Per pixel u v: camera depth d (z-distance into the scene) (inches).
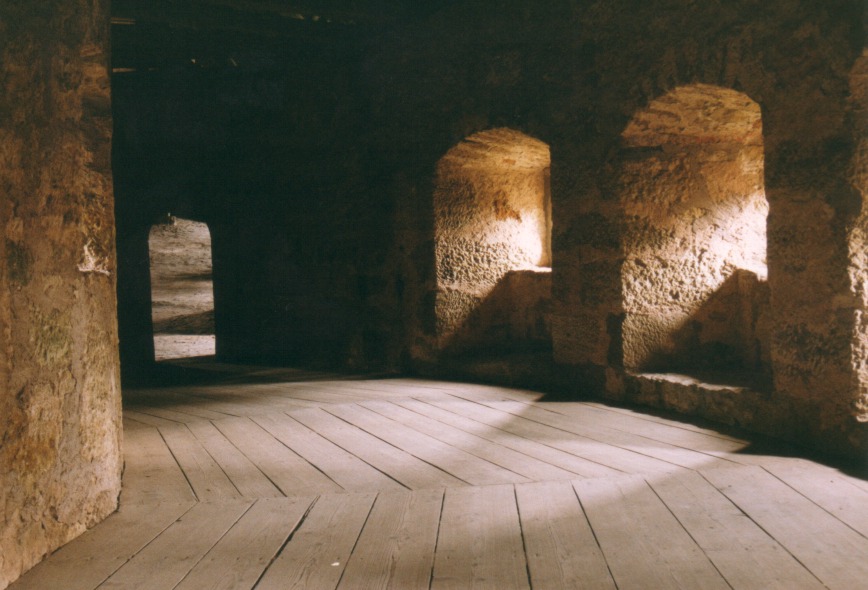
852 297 124.3
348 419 163.9
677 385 163.0
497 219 230.8
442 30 215.6
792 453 129.0
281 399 188.9
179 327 524.7
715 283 179.2
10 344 83.0
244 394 199.2
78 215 98.4
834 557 86.3
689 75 155.2
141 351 309.1
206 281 615.2
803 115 131.9
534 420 160.2
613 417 161.2
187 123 299.6
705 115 167.5
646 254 176.7
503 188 231.3
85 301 100.1
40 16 90.6
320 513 104.0
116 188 302.0
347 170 250.1
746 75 143.2
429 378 223.9
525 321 230.2
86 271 100.6
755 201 179.9
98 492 102.2
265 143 281.1
